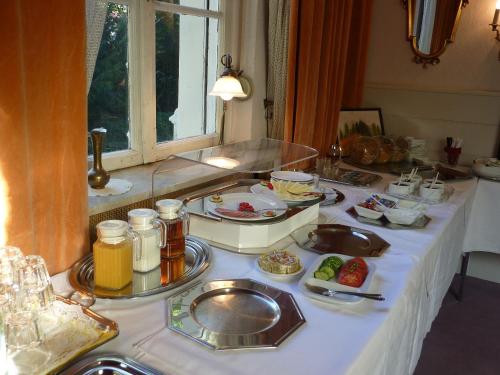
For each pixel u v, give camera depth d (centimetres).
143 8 163
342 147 251
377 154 238
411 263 121
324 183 200
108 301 94
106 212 132
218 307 95
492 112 249
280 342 83
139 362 76
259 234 125
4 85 86
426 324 147
